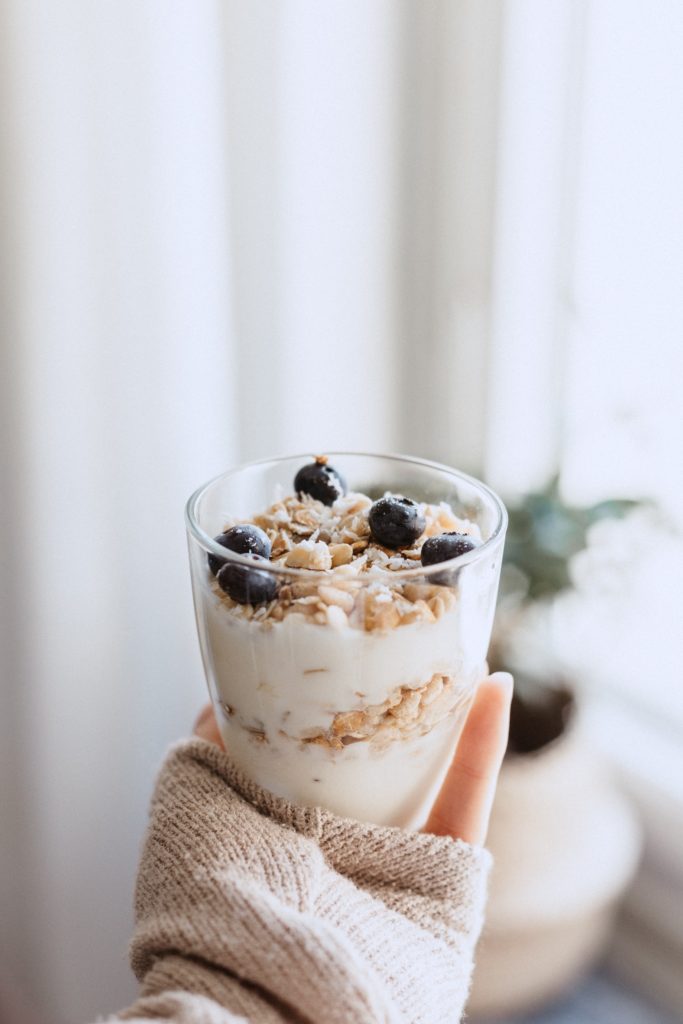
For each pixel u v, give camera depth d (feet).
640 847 2.42
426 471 1.45
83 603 2.23
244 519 1.42
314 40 2.13
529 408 2.48
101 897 2.49
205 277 2.14
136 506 2.20
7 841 2.40
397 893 1.32
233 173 2.14
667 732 2.58
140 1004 1.15
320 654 1.22
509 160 2.29
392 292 2.42
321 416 2.42
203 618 1.31
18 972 2.51
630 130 2.17
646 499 2.17
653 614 2.47
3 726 2.31
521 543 2.15
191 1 1.98
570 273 2.34
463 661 1.28
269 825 1.29
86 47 1.92
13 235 1.98
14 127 1.92
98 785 2.38
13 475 2.12
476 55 2.21
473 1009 2.28
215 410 2.24
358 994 1.15
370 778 1.29
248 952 1.17
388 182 2.31
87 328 2.06
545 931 2.15
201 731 1.54
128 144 1.99
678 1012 2.51
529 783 2.18
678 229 2.16
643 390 2.30
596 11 2.14
